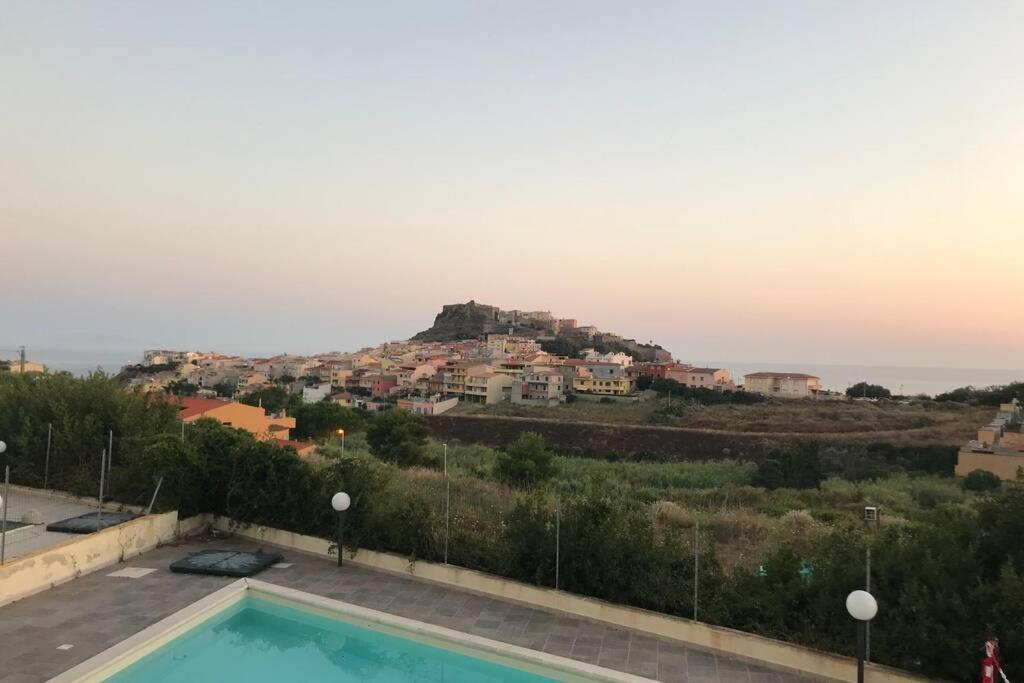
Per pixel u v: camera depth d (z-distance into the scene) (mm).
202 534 12227
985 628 6512
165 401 16172
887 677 6926
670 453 51344
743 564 10055
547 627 8516
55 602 8641
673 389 81125
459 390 87812
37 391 15266
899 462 42750
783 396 82375
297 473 11797
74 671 6637
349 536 10961
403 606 9062
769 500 23703
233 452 12414
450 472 24188
